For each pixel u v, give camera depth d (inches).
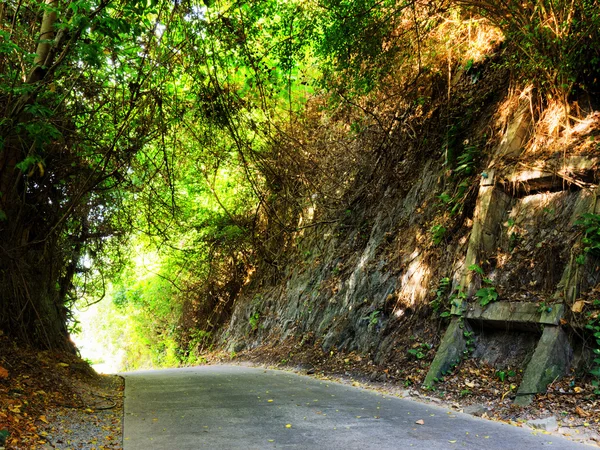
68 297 531.5
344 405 279.0
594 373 247.4
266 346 647.1
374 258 486.9
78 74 301.7
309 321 564.7
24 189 330.3
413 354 363.3
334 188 595.8
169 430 217.3
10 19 302.4
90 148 332.5
